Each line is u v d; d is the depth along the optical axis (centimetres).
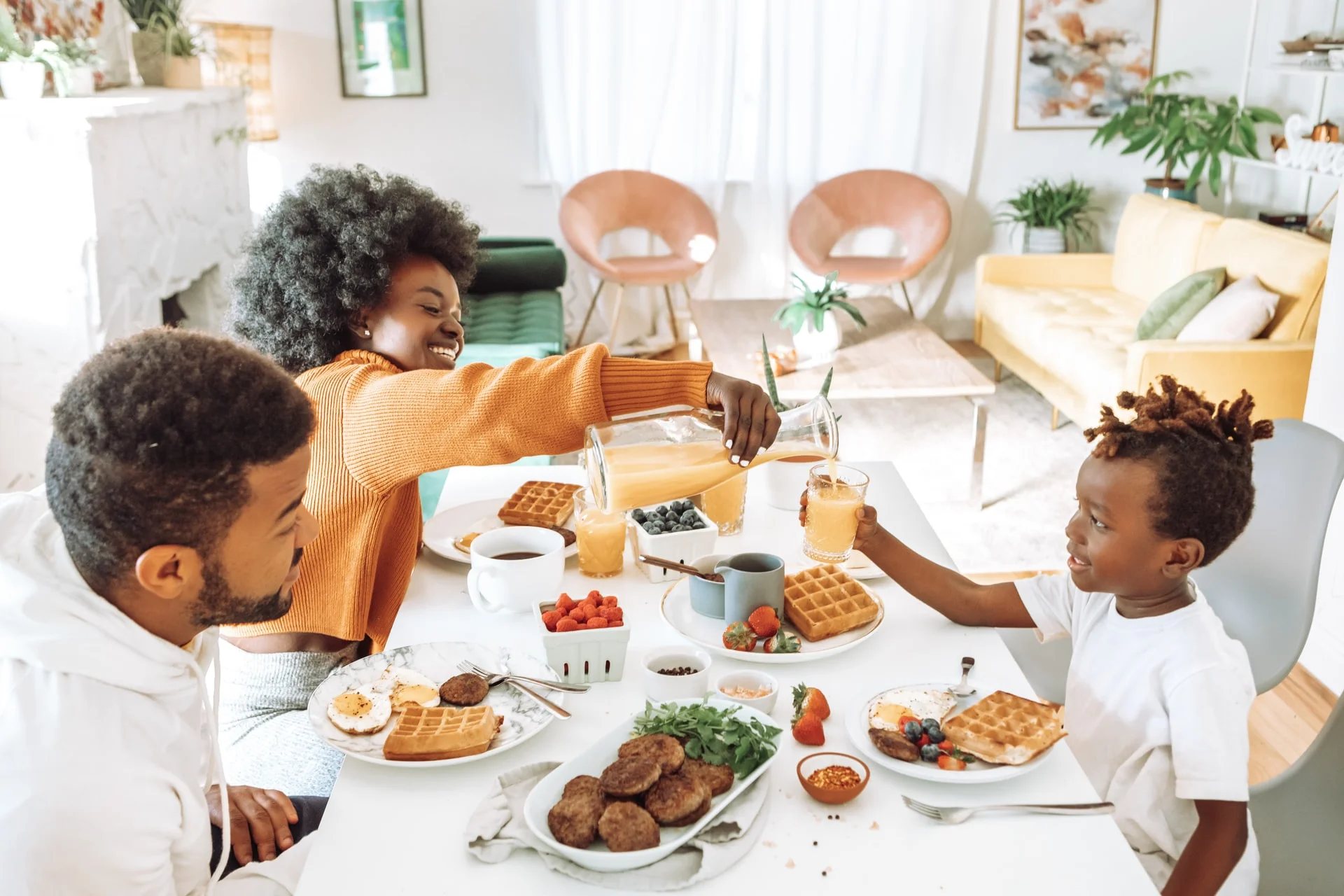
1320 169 435
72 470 79
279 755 133
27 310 299
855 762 103
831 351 368
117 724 85
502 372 114
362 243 131
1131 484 114
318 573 131
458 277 149
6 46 305
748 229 554
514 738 108
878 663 125
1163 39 536
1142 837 118
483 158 538
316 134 529
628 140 531
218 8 505
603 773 95
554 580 136
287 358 141
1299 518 151
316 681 140
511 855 93
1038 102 544
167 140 359
